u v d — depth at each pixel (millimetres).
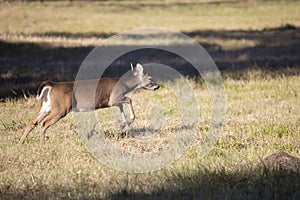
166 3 111250
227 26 82312
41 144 24328
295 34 72000
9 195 18359
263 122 27812
